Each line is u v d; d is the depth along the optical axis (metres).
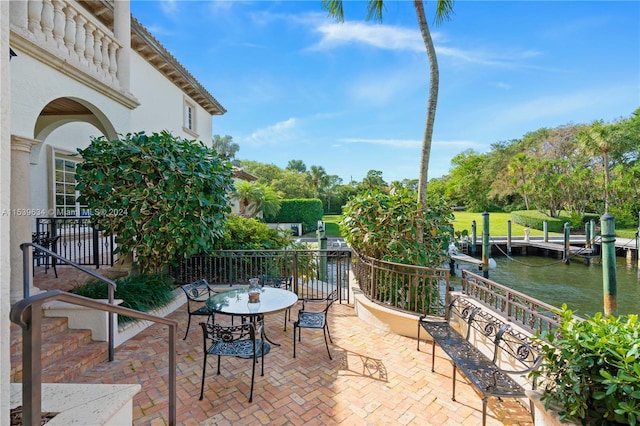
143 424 2.62
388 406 2.93
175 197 5.19
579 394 1.81
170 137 5.55
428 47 5.35
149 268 5.56
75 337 3.66
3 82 1.13
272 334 4.64
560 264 14.26
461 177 38.97
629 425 1.64
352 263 6.52
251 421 2.70
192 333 4.60
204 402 2.96
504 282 11.26
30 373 1.16
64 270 5.87
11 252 3.80
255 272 6.93
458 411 2.86
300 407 2.90
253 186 18.78
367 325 4.96
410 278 4.59
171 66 9.75
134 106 6.18
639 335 1.86
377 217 5.35
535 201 26.56
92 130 9.13
